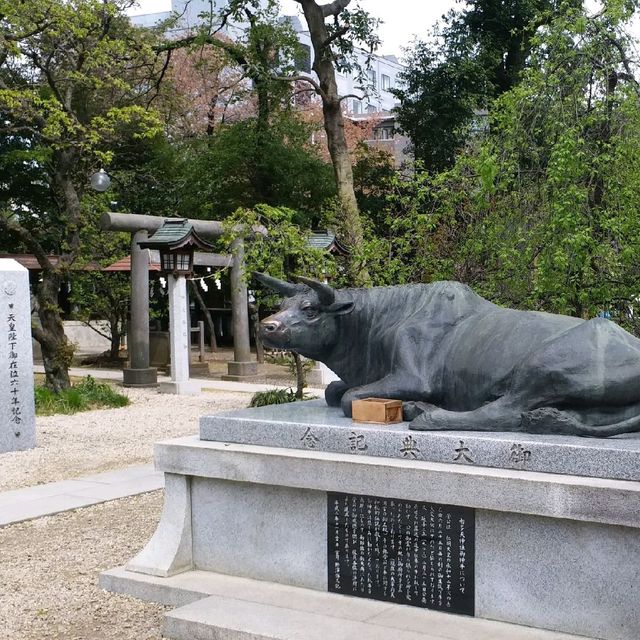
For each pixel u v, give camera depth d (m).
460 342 5.04
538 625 4.20
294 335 5.37
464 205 10.26
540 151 9.30
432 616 4.41
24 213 23.11
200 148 22.84
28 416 10.76
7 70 18.78
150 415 13.80
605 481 3.99
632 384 4.39
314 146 23.64
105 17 14.66
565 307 8.39
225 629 4.36
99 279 21.91
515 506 4.12
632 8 8.63
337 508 4.75
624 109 8.34
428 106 21.31
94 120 14.48
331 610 4.54
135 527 7.02
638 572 3.93
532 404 4.57
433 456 4.50
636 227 8.11
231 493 5.16
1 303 10.52
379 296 5.51
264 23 20.36
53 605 5.25
